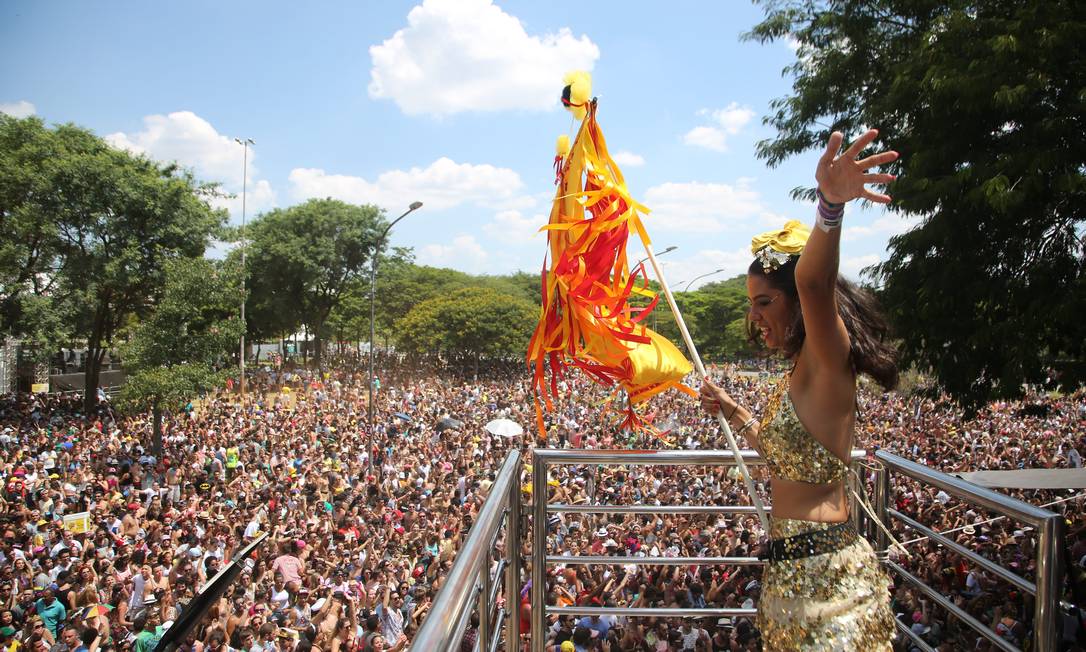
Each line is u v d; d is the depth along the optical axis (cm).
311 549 1240
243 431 2650
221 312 4047
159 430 2447
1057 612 209
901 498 1163
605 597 732
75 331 3334
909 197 888
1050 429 2623
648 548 923
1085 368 853
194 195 3438
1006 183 757
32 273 3150
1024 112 811
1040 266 831
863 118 1055
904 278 954
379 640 827
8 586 976
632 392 264
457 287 7838
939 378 966
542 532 291
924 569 844
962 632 614
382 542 1305
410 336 6606
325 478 1814
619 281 253
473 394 4056
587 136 254
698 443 2178
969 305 903
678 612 293
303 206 6088
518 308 6372
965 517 1105
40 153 3086
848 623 177
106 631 907
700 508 292
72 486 1750
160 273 3092
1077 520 1042
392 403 3612
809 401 182
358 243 6025
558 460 287
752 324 205
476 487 1683
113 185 3081
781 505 192
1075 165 788
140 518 1472
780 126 1185
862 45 1059
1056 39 743
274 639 867
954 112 849
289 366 6284
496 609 255
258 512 1436
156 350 2583
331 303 6234
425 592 991
